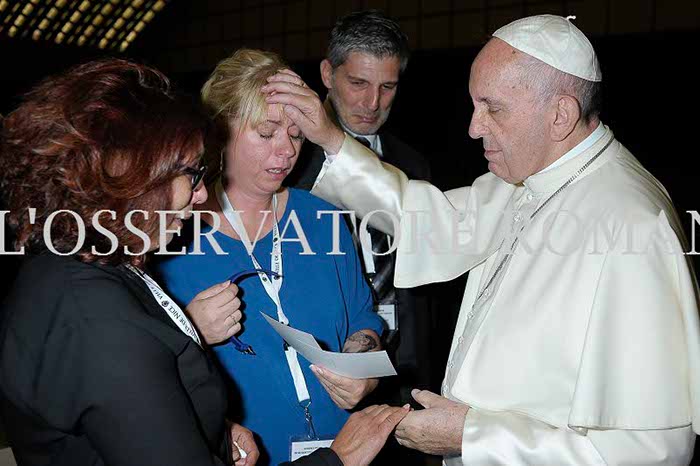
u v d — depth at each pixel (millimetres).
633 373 1286
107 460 1003
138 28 6469
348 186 1896
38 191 1018
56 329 1014
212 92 1704
